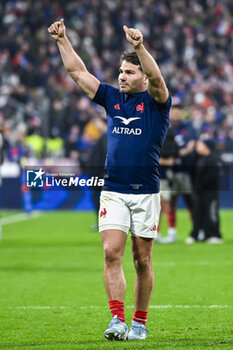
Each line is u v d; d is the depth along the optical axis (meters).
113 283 11.72
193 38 73.88
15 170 51.16
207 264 22.98
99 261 24.25
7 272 21.64
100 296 17.36
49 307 15.91
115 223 11.75
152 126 11.87
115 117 11.98
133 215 11.91
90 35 72.44
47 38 71.19
